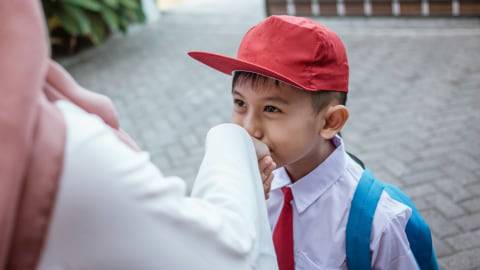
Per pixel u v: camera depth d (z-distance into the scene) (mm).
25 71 557
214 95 5230
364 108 4484
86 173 587
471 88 4605
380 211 1195
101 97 757
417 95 4617
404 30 6641
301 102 1095
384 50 6000
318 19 7547
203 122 4605
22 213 562
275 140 1105
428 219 2887
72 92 717
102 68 6527
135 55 6941
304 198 1296
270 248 901
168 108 5020
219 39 7281
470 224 2811
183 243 676
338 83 1140
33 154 566
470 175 3264
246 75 1106
